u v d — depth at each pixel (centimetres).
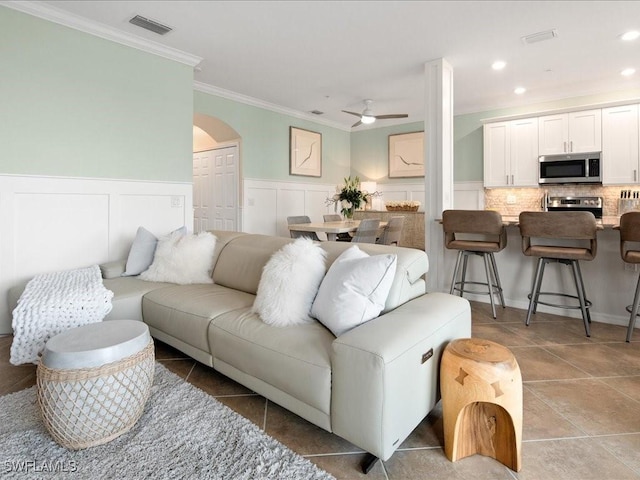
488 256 355
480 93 537
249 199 573
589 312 321
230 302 228
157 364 234
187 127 402
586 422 174
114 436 157
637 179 474
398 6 299
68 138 317
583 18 318
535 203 580
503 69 438
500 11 307
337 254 219
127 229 357
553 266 337
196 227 653
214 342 199
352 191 545
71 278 270
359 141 766
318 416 154
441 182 400
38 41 298
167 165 386
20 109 291
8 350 259
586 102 524
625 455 152
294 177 649
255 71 445
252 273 258
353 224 495
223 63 420
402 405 142
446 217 342
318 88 513
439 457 153
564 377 219
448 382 150
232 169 580
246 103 559
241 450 152
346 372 142
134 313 254
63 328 217
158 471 139
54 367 147
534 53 390
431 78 410
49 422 149
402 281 193
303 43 368
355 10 306
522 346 265
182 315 222
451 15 314
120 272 306
